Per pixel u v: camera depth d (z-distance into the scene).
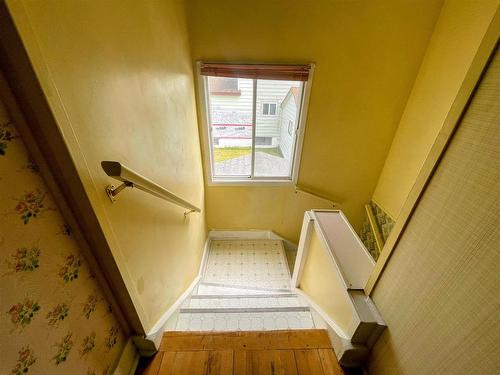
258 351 1.20
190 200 2.08
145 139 1.14
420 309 0.75
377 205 2.85
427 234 0.73
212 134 2.64
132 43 1.01
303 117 2.45
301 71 2.17
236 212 3.11
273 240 3.35
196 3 1.91
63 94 0.59
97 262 0.82
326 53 2.12
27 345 0.59
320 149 2.64
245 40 2.07
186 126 1.94
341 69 2.19
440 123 1.95
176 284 1.60
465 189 0.59
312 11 1.95
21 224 0.56
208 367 1.14
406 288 0.82
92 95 0.73
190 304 1.81
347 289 1.11
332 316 1.32
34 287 0.60
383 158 2.68
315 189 2.91
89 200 0.68
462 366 0.59
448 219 0.64
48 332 0.65
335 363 1.16
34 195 0.59
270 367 1.14
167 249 1.41
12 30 0.46
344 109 2.39
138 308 1.03
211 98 2.56
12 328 0.55
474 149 0.57
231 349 1.21
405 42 2.05
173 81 1.59
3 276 0.52
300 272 2.02
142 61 1.11
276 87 2.69
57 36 0.58
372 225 2.82
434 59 1.99
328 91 2.30
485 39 0.52
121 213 0.88
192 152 2.17
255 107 2.44
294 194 2.95
